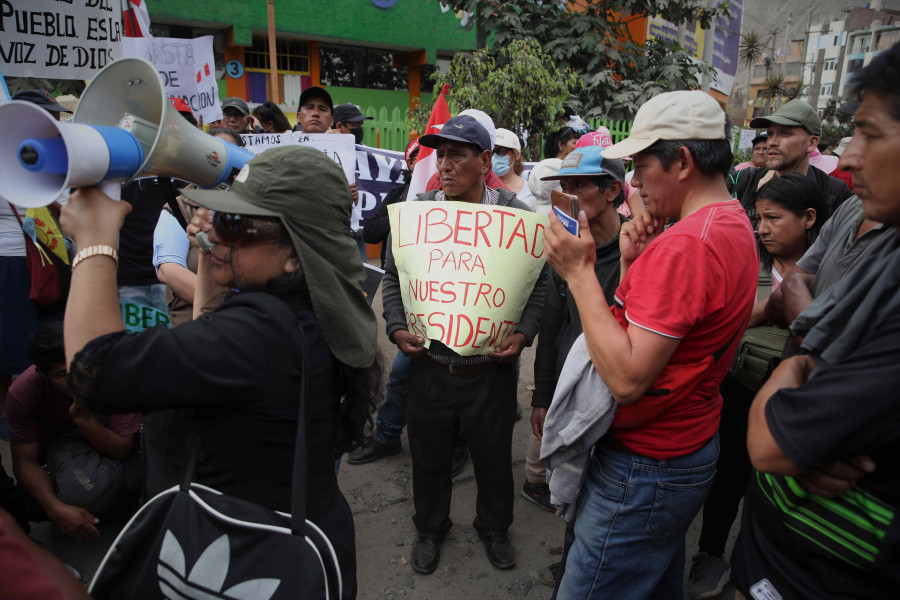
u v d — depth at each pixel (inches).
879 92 37.9
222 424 45.4
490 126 131.8
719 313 56.6
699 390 60.7
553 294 92.8
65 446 99.4
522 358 194.7
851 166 40.4
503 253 87.5
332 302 49.1
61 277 130.0
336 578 47.5
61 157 41.1
